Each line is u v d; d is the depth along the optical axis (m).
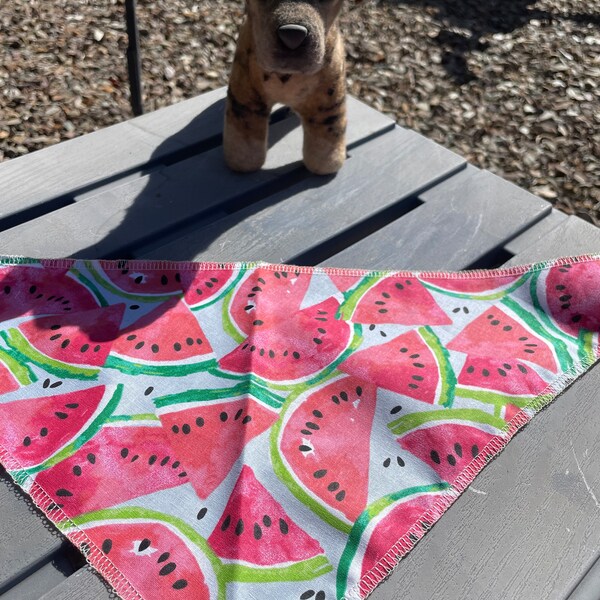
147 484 1.12
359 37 2.96
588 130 2.57
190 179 1.69
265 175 1.72
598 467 1.19
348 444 1.19
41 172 1.67
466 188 1.75
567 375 1.32
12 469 1.12
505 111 2.64
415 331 1.39
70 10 2.90
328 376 1.29
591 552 1.08
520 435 1.23
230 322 1.38
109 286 1.44
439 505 1.12
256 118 1.63
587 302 1.46
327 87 1.59
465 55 2.92
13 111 2.42
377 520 1.09
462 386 1.29
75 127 2.40
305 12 1.33
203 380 1.27
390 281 1.50
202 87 2.62
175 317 1.39
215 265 1.49
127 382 1.26
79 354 1.30
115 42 2.77
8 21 2.79
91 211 1.58
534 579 1.05
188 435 1.18
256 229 1.59
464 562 1.06
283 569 1.02
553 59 2.92
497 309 1.45
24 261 1.45
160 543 1.04
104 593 0.99
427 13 3.15
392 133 1.90
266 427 1.19
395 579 1.03
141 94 2.13
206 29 2.90
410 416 1.23
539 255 1.58
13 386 1.24
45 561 1.05
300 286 1.47
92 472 1.13
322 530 1.07
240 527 1.06
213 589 1.00
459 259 1.56
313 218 1.62
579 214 2.22
